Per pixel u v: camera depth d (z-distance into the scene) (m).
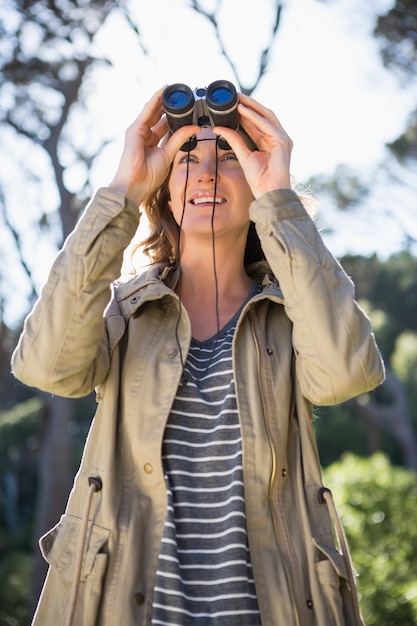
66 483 14.30
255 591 2.43
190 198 2.81
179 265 2.82
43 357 2.52
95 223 2.58
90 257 2.54
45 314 2.54
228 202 2.80
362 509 11.38
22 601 17.00
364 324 2.56
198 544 2.45
